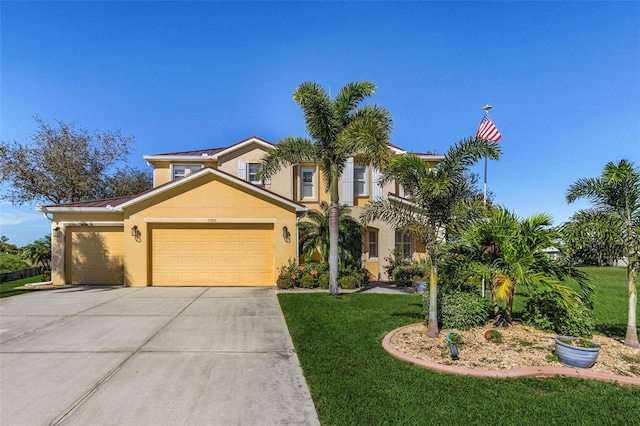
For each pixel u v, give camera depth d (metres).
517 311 9.42
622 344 6.52
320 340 6.79
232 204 14.21
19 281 17.59
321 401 4.34
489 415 4.00
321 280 13.49
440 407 4.18
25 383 4.88
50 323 8.19
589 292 7.24
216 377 5.11
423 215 7.07
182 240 14.22
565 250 6.79
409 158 6.79
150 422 3.88
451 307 7.45
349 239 14.84
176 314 9.16
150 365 5.56
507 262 6.99
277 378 5.08
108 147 26.09
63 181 23.53
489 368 5.35
